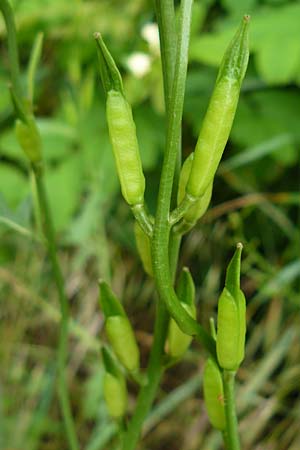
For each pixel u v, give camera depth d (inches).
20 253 14.2
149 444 13.5
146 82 12.4
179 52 4.7
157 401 14.0
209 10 14.4
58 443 13.2
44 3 13.0
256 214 14.2
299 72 12.0
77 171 13.1
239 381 13.5
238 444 5.6
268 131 13.2
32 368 14.2
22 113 6.8
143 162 13.0
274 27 12.3
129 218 14.5
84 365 14.3
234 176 13.9
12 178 13.2
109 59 4.7
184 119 13.5
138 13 13.1
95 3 13.2
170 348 5.9
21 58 14.1
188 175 5.3
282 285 12.1
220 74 4.8
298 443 12.5
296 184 14.2
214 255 14.3
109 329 5.9
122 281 14.7
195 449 12.9
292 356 13.2
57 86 14.5
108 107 4.8
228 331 5.2
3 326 13.9
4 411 12.5
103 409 11.5
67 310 7.4
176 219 5.0
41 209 7.1
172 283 5.3
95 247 13.0
